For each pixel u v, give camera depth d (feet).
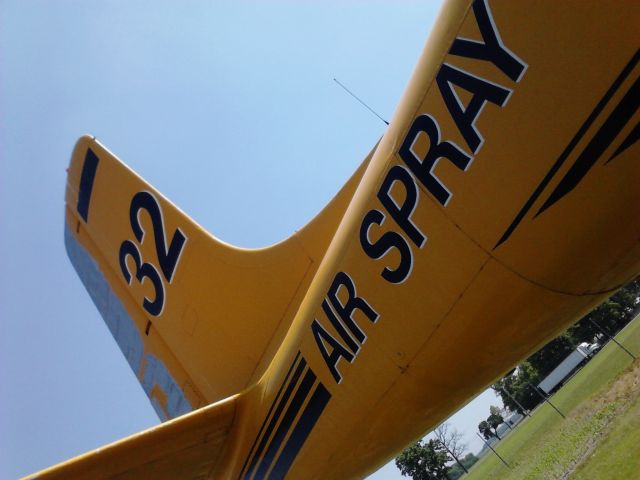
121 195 18.16
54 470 10.91
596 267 8.49
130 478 11.84
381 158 9.95
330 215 14.35
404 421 11.31
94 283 19.99
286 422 12.44
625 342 87.40
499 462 80.43
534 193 7.91
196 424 12.71
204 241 16.34
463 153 8.45
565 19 7.02
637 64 6.75
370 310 10.33
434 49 8.76
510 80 7.70
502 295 8.81
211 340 16.28
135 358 19.08
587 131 7.30
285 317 15.01
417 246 9.36
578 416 51.44
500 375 11.05
